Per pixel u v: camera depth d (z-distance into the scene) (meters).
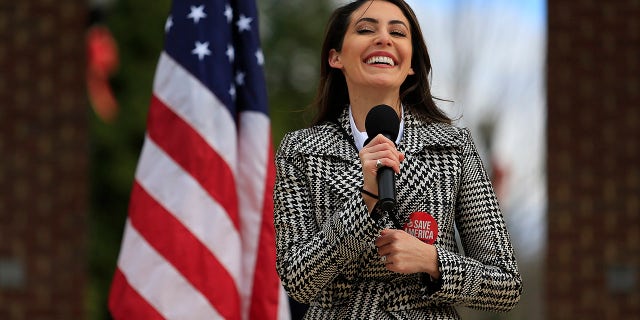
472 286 7.12
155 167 11.91
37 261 20.67
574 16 20.33
